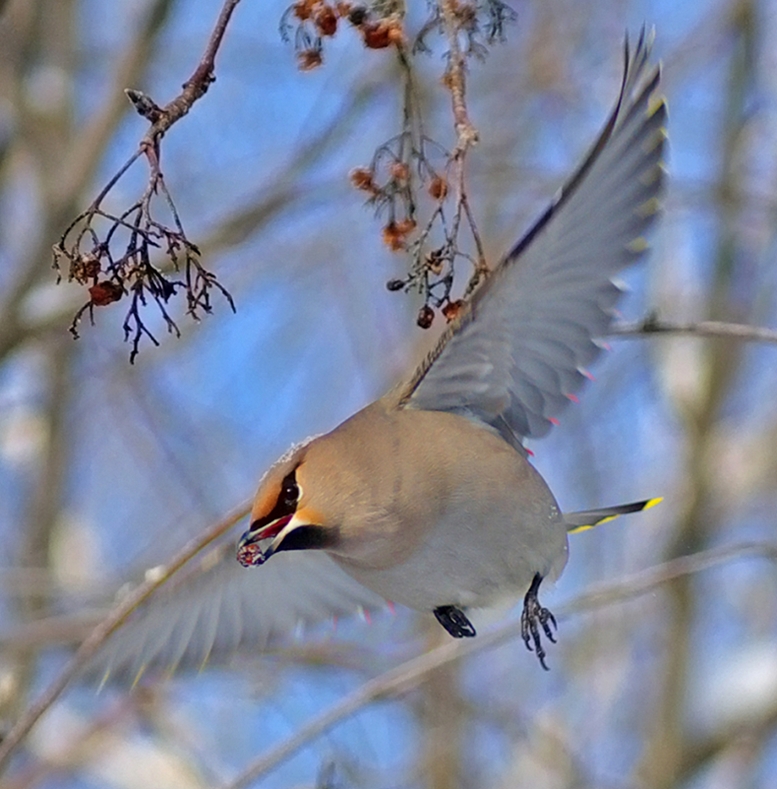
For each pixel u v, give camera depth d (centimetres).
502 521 733
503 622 993
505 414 753
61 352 1495
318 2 690
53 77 1370
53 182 1320
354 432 733
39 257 1223
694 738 1471
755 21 1565
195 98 591
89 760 1285
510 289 690
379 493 716
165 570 802
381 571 747
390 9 687
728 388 1563
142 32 1263
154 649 827
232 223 1284
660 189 650
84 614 1104
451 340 723
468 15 666
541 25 1466
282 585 848
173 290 592
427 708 1302
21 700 1203
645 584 966
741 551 968
